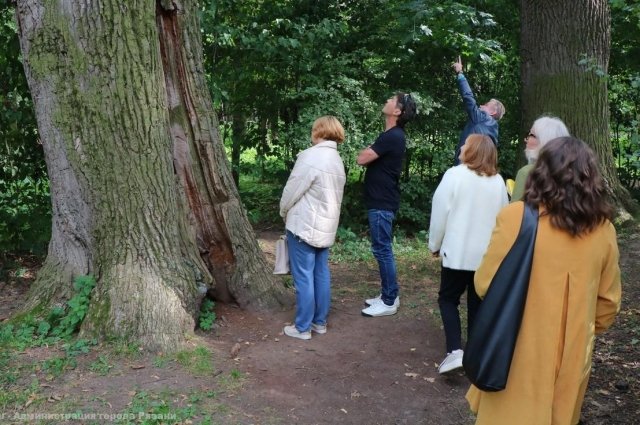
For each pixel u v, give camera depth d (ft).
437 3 26.37
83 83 13.76
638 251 22.89
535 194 7.59
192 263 15.20
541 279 7.51
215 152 16.12
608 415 11.75
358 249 24.41
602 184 7.46
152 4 14.08
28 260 22.13
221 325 15.25
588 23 25.46
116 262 14.06
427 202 29.40
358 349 14.47
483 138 12.75
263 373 12.95
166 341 13.42
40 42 13.73
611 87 29.45
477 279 7.97
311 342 14.71
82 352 13.03
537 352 7.52
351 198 28.66
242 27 27.07
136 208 14.14
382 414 11.72
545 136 10.16
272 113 28.99
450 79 29.68
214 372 12.73
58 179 14.43
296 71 27.63
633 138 16.24
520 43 27.61
